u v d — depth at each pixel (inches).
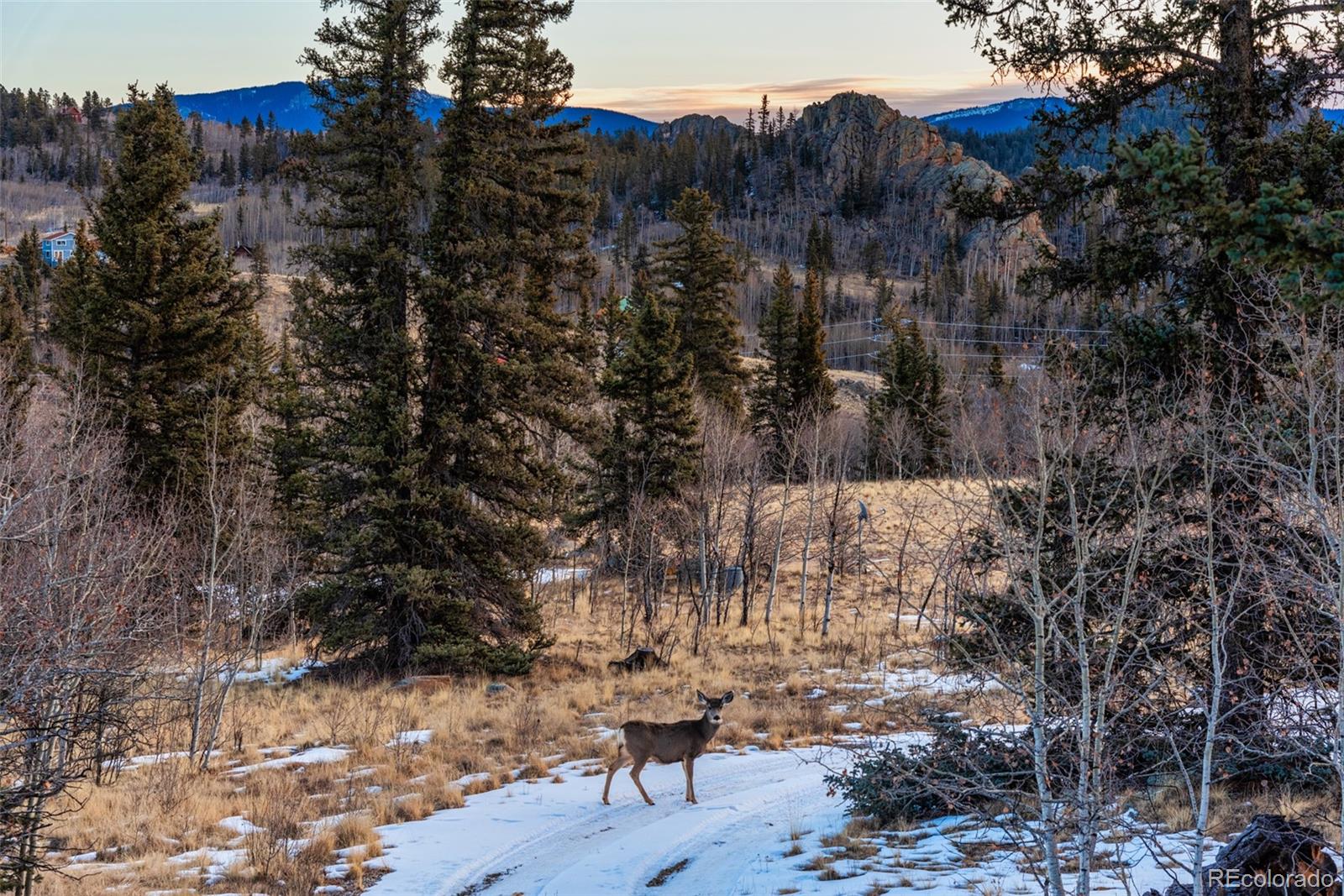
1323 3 474.3
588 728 952.9
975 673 432.8
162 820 636.1
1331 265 211.9
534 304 1251.2
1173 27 506.0
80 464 806.5
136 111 1322.6
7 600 398.9
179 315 1315.2
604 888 524.7
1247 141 462.3
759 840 602.9
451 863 569.6
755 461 1654.8
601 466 1678.2
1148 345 492.7
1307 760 470.6
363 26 1142.3
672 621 1569.9
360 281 1191.6
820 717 976.9
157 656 787.4
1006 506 410.9
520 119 1245.1
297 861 558.3
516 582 1238.3
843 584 1786.4
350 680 1163.3
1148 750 467.8
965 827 590.2
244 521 1043.9
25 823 401.1
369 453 1138.7
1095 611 419.2
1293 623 424.8
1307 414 401.1
